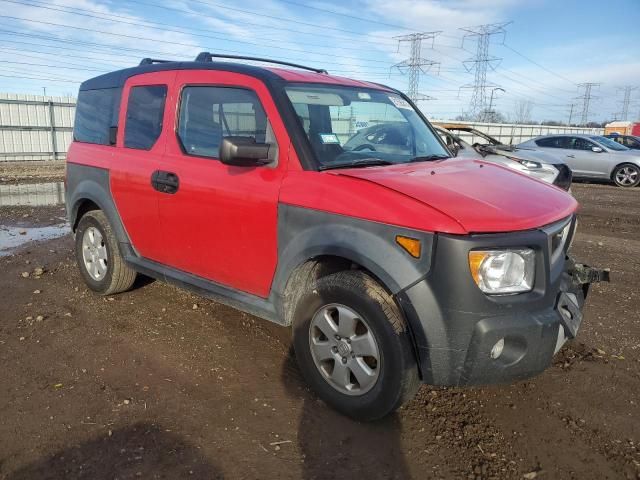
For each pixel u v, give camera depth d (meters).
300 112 3.32
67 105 24.03
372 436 2.88
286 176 3.17
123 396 3.21
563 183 9.91
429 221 2.59
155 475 2.53
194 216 3.69
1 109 22.09
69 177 4.98
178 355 3.76
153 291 5.04
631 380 3.57
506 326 2.60
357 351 2.89
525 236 2.68
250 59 4.24
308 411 3.10
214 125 3.67
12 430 2.85
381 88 4.30
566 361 3.83
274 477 2.54
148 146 4.13
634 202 12.62
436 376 2.68
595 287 5.60
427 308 2.60
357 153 3.48
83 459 2.63
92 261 4.88
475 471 2.64
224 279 3.64
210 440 2.80
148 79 4.24
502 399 3.30
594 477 2.61
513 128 41.62
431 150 4.03
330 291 2.95
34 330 4.14
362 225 2.79
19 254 6.51
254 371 3.55
